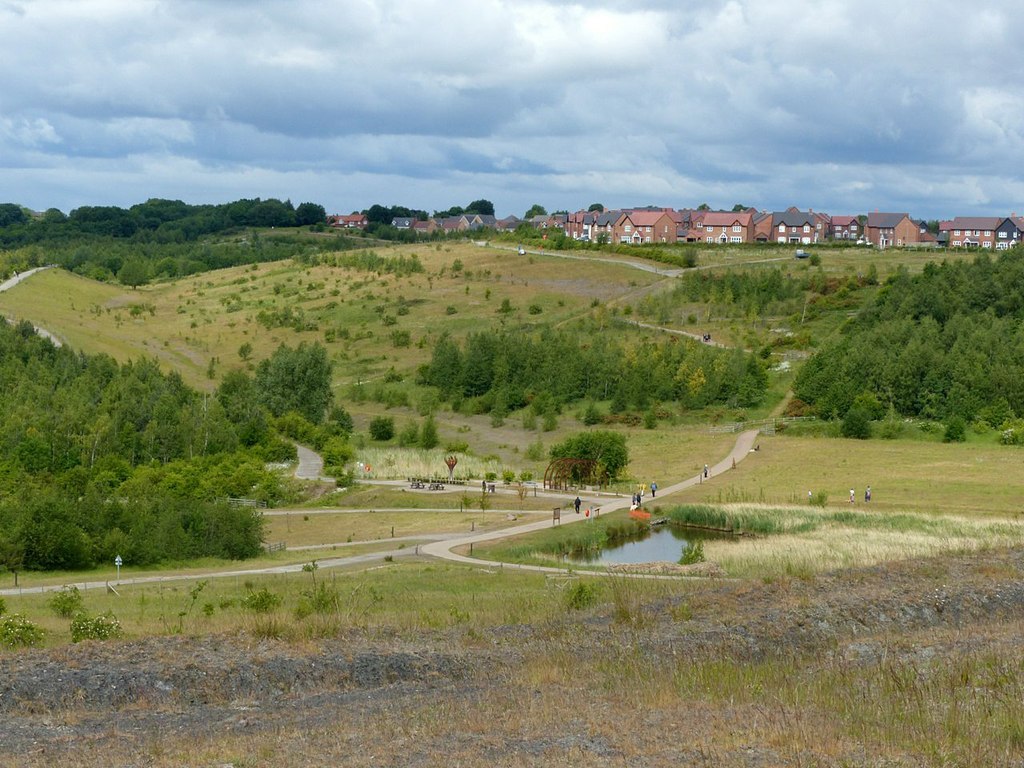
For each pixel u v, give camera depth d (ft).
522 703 81.51
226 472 311.06
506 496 300.40
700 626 111.14
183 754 69.00
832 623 114.73
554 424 422.41
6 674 89.56
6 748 71.87
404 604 141.79
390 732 73.20
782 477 321.32
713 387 429.38
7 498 266.77
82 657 95.50
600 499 293.84
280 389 441.68
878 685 85.10
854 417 385.50
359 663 95.86
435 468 344.28
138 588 172.86
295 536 252.62
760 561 188.96
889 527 237.25
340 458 351.67
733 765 64.49
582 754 67.21
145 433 343.26
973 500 277.85
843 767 64.03
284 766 66.13
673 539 242.37
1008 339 441.27
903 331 457.27
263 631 106.63
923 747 67.97
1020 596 128.77
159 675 89.81
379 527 258.57
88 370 418.92
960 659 92.84
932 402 407.23
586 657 100.07
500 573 182.39
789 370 462.19
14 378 393.50
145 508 228.22
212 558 219.00
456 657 99.71
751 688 85.71
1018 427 374.63
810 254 648.79
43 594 167.53
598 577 174.19
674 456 364.38
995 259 609.42
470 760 66.49
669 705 80.48
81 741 73.56
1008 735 69.92
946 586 131.34
